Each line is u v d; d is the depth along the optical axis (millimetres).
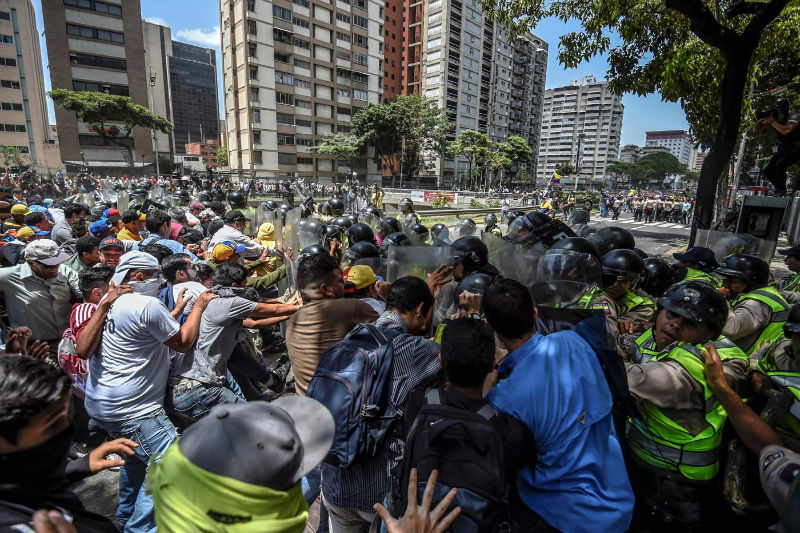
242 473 860
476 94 88375
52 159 70875
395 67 86000
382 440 1761
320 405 1174
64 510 1095
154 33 111250
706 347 1694
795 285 3631
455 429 1325
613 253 2920
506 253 3574
